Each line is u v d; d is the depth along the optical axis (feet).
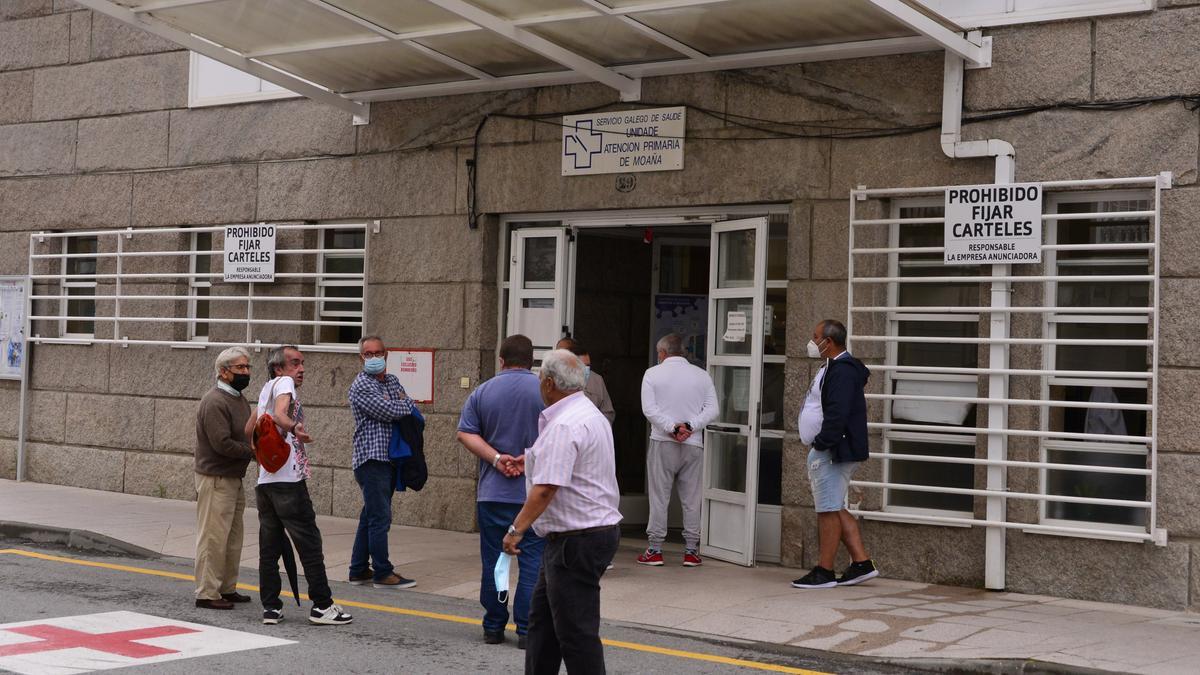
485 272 42.68
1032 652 25.77
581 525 20.34
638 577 34.99
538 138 41.50
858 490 35.17
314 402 45.93
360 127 45.39
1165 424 31.55
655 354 46.50
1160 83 31.96
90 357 51.75
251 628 28.12
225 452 29.81
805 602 31.35
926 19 32.27
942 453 34.73
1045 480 33.42
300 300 46.14
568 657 20.29
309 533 28.55
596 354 46.06
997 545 32.96
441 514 42.93
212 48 40.04
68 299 53.11
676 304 46.60
